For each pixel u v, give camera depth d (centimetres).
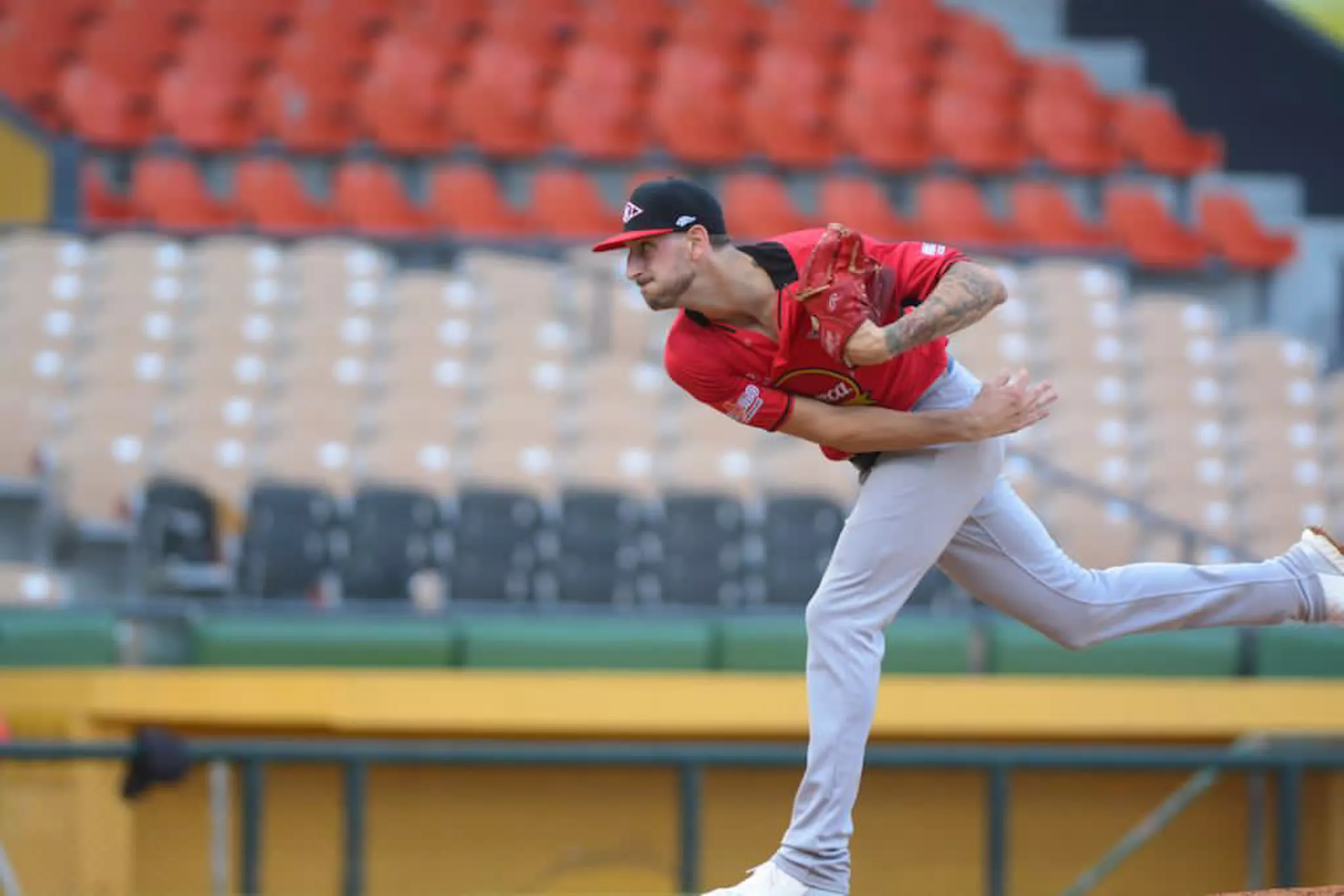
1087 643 1289
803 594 3131
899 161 4988
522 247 4281
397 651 2848
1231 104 5766
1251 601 1266
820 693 1230
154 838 2777
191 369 3881
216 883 2619
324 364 3906
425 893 2855
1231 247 4881
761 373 1198
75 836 2678
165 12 5409
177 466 3641
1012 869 2898
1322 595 1259
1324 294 4884
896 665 2900
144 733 2273
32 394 3841
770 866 1247
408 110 5031
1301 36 5753
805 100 5206
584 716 2766
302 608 2914
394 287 4125
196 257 4212
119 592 3497
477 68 5241
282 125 4953
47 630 2805
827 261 1087
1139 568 1278
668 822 2877
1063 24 5850
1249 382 4256
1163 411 4134
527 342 3981
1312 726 2806
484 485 3356
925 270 1148
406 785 2869
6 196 4397
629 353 4106
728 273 1162
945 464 1211
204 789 2794
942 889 2892
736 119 5078
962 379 1234
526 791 2880
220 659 2833
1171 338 4294
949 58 5484
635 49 5394
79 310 4084
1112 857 2881
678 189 1160
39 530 3488
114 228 4275
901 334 1080
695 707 2777
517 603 3125
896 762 2350
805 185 4981
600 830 2878
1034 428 3941
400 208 4719
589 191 4788
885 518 1214
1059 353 4184
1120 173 5112
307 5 5456
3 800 2658
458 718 2756
